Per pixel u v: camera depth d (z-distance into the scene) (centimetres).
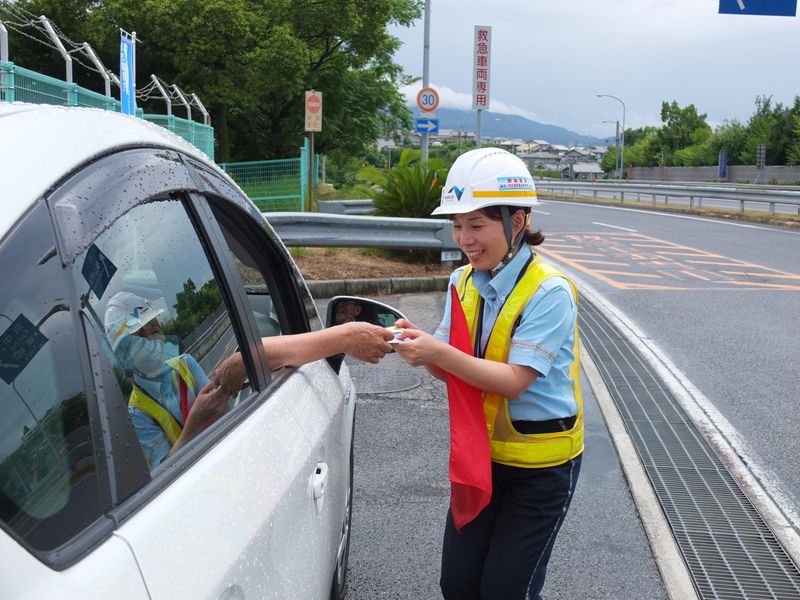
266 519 143
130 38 755
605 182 4869
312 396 207
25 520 91
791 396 591
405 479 427
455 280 228
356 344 204
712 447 479
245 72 2533
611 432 498
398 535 364
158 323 144
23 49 2595
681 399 577
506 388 198
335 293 916
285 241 951
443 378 218
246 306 185
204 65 2508
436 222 1005
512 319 204
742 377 642
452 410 201
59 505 98
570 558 346
